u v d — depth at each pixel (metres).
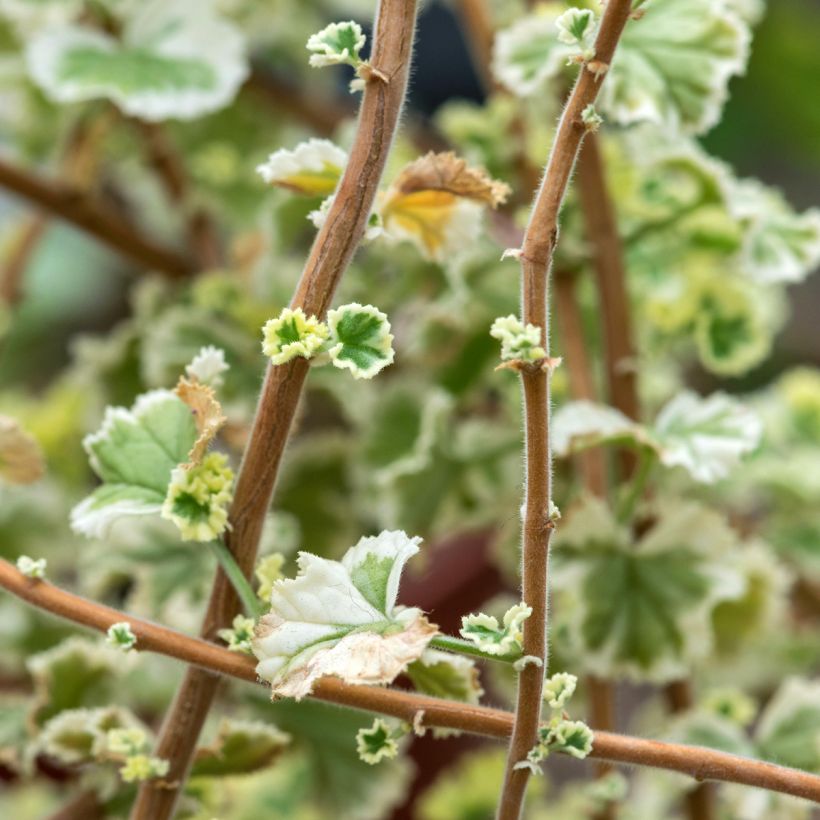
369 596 0.74
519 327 0.72
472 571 1.12
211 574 0.87
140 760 0.76
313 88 1.22
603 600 0.85
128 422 0.78
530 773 0.74
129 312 1.68
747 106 1.47
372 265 0.96
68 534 1.00
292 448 1.00
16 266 1.10
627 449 0.86
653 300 0.89
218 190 1.12
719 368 0.90
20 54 1.04
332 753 0.88
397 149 0.94
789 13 1.40
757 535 1.01
